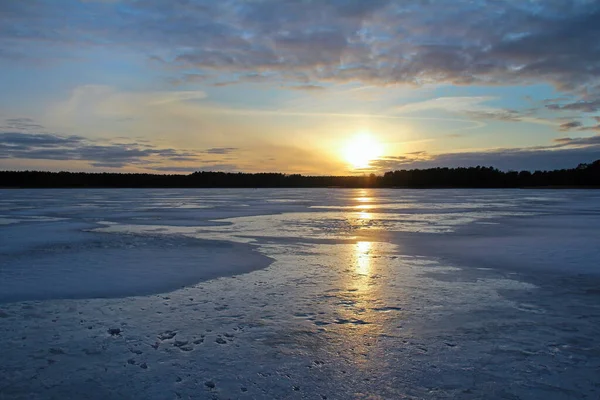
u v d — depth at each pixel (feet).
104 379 15.15
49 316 21.68
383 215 85.97
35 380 15.08
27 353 17.28
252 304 23.56
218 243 46.34
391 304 23.53
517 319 21.26
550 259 36.65
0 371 15.74
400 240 48.62
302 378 15.23
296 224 67.62
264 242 47.14
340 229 60.29
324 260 36.17
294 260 36.17
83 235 53.36
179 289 26.76
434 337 18.92
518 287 27.25
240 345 17.99
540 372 15.76
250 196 201.16
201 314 21.90
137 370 15.80
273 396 14.05
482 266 33.73
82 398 13.94
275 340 18.51
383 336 18.99
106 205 122.52
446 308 22.90
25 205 122.21
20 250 41.65
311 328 19.90
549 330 19.80
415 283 28.14
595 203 131.75
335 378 15.24
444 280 29.04
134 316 21.66
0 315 21.84
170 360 16.62
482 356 17.03
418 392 14.35
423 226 64.08
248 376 15.35
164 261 35.78
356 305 23.35
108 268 32.99
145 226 64.64
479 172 425.69
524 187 403.54
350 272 31.45
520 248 42.60
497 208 108.47
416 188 414.82
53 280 29.12
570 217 79.77
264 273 31.14
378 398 13.99
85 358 16.80
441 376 15.42
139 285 27.73
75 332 19.51
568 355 17.17
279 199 168.66
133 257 37.70
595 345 18.15
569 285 27.81
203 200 157.17
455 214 88.33
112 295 25.46
